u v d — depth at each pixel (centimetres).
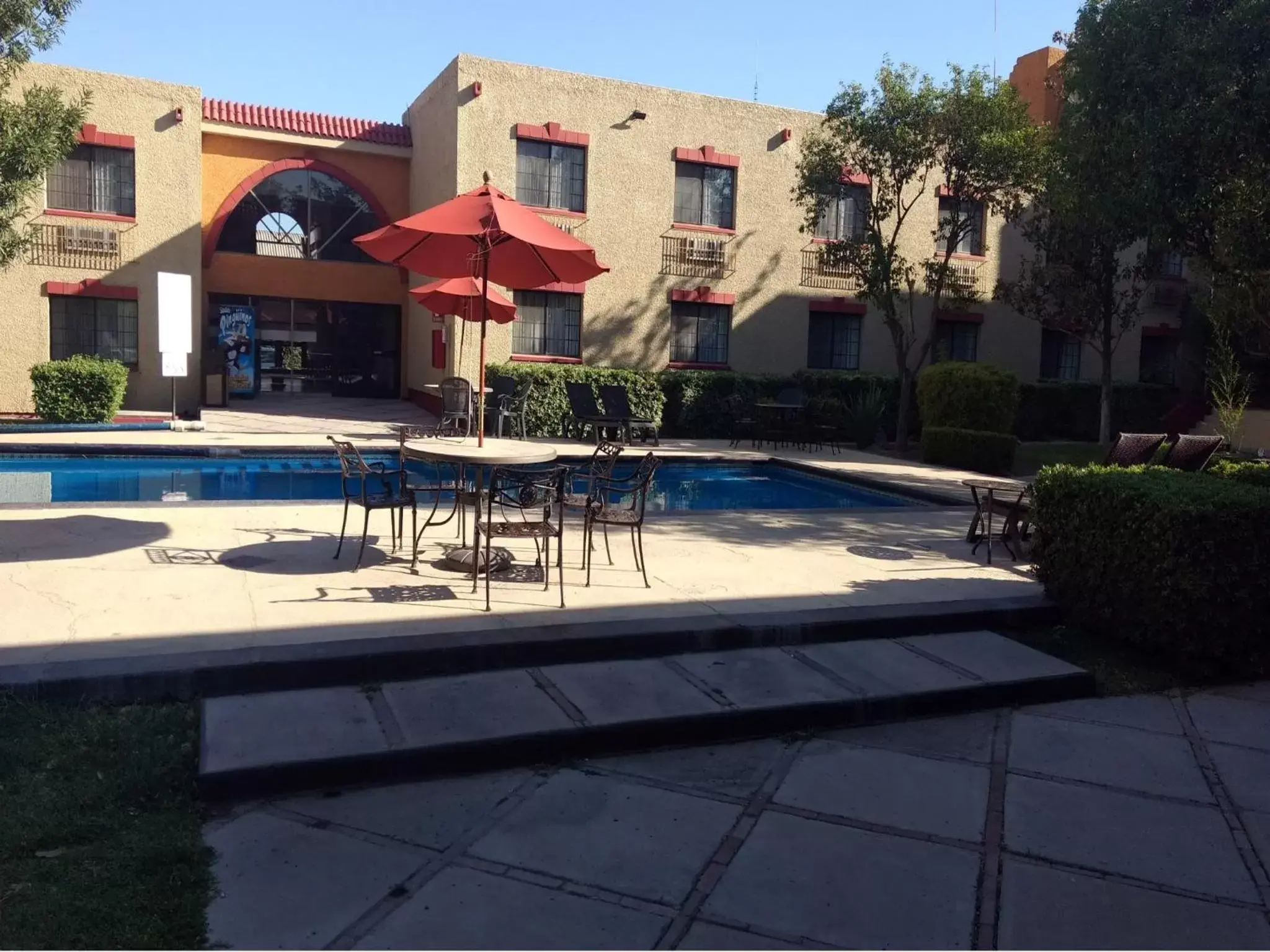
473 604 597
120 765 390
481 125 1841
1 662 453
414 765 404
